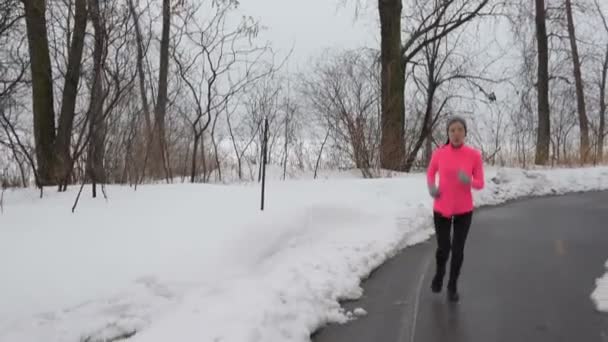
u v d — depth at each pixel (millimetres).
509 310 5105
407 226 8453
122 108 10000
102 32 8039
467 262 6840
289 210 7531
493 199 12359
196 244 5934
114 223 6406
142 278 5043
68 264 5082
